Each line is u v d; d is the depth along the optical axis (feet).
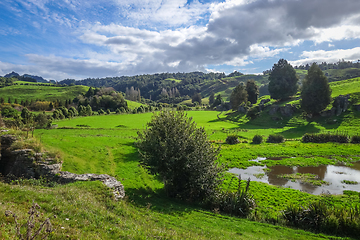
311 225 54.70
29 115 226.79
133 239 29.53
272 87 330.95
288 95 325.62
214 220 53.11
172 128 72.28
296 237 47.42
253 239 43.19
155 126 74.13
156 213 51.75
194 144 71.31
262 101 348.18
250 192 79.10
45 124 201.77
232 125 270.46
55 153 77.97
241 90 370.73
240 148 151.53
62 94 578.66
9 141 75.36
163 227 41.34
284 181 93.76
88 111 356.18
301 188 86.07
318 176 98.84
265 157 131.64
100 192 51.47
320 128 214.69
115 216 38.50
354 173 102.27
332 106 241.96
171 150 67.82
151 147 69.56
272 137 175.11
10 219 26.43
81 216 33.91
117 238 28.99
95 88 572.92
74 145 119.14
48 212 32.78
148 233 33.40
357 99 234.99
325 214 55.31
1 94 537.24
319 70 238.27
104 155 111.34
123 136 176.35
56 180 63.82
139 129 220.84
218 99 521.24
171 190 73.15
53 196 41.09
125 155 116.67
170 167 69.05
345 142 161.38
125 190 71.00
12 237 21.62
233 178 94.73
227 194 67.26
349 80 334.65
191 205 65.72
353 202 70.69
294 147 151.53
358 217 52.37
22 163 69.26
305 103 241.55
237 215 61.16
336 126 212.02
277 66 335.67
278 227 52.95
